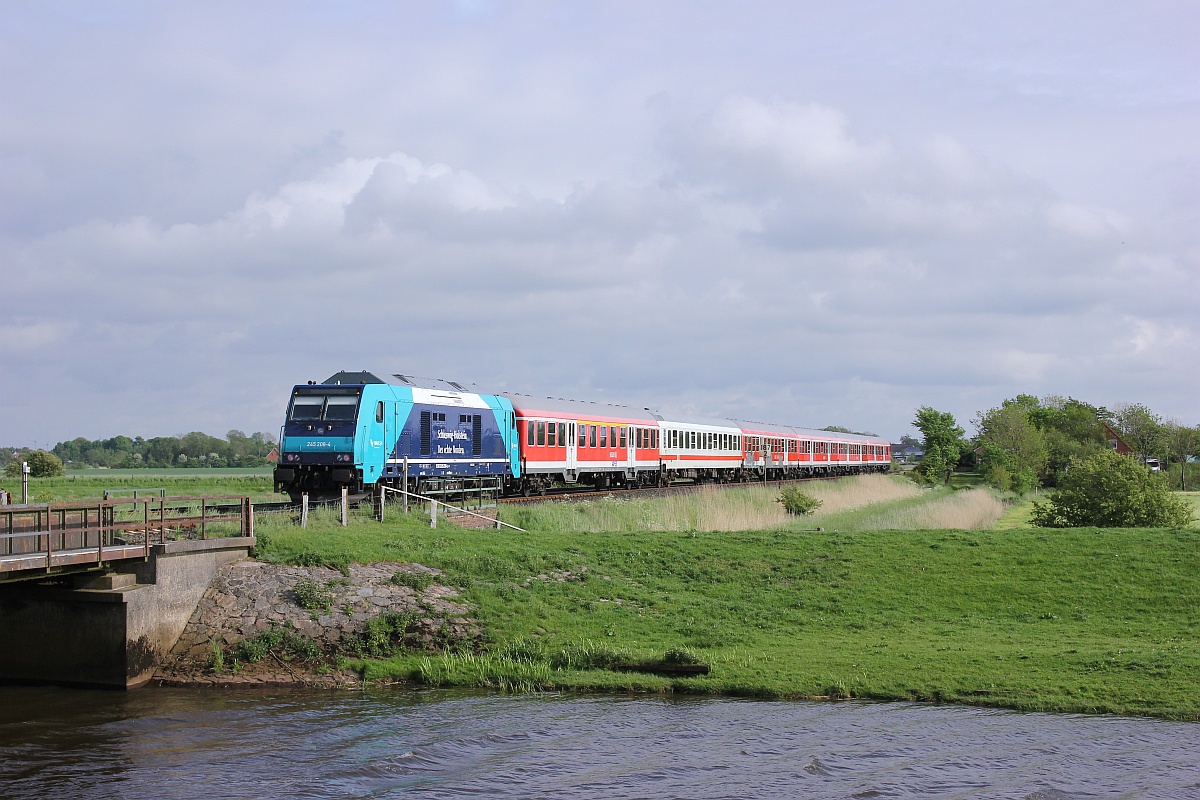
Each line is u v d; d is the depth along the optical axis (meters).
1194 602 23.55
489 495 40.09
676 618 22.86
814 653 20.20
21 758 14.75
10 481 64.75
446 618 21.52
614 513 36.91
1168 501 34.62
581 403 49.56
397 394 33.19
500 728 16.17
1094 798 13.21
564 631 21.64
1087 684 17.83
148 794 13.34
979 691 17.70
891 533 30.28
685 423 60.59
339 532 25.94
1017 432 96.31
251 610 20.95
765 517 41.25
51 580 19.44
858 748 15.16
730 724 16.36
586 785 13.68
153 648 19.66
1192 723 16.17
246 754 14.93
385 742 15.47
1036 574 25.83
